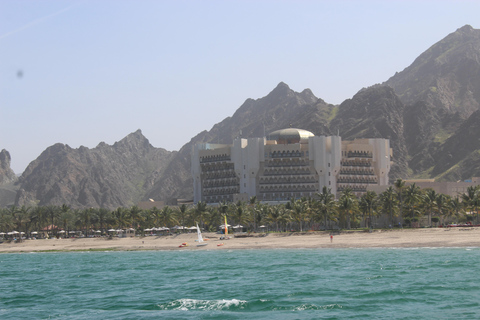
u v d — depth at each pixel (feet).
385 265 363.97
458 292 252.21
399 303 230.89
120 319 217.56
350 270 344.08
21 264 504.43
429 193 652.89
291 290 272.10
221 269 381.40
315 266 374.22
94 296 279.90
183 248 618.44
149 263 454.81
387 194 644.69
